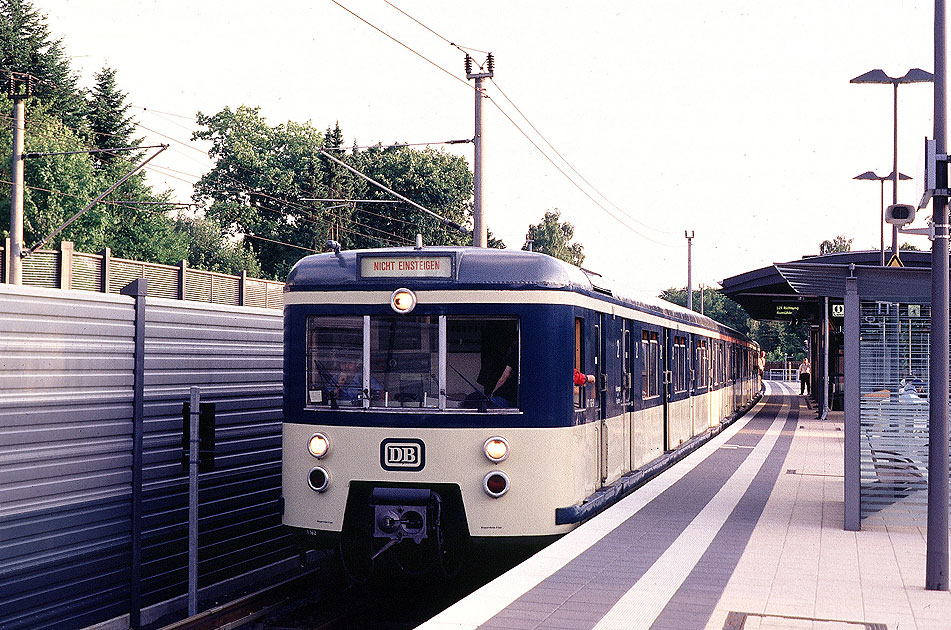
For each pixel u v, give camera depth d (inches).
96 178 2058.3
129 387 399.2
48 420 356.5
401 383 386.3
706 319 928.3
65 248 1234.6
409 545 391.5
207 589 454.9
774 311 1608.0
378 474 383.9
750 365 1658.5
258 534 504.1
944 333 333.1
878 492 438.9
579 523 413.1
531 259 391.9
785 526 438.0
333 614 398.9
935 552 320.8
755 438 956.6
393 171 2731.3
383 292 388.8
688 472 647.8
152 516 415.5
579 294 412.2
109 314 387.2
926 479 439.5
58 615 363.3
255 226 2679.6
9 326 339.9
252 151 2738.7
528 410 382.3
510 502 379.2
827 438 962.7
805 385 2263.8
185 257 2632.9
